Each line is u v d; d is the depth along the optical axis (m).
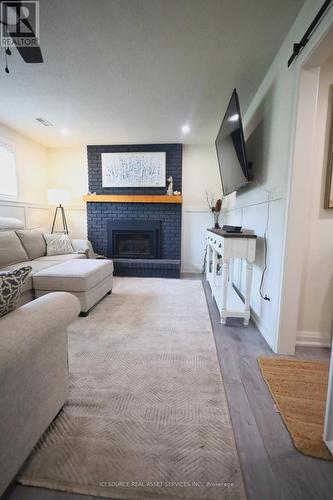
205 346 1.91
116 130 3.67
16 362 0.81
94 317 2.44
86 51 1.93
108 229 4.51
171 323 2.31
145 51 1.94
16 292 0.98
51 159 4.62
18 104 2.85
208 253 3.65
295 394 1.39
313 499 0.87
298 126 1.62
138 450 1.04
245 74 2.25
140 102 2.78
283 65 1.85
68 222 4.70
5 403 0.83
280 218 1.86
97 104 2.85
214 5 1.52
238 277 3.18
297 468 0.98
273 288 1.95
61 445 1.06
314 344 1.95
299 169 1.67
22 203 3.91
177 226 4.42
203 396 1.37
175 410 1.26
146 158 4.31
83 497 0.87
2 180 3.58
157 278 4.07
